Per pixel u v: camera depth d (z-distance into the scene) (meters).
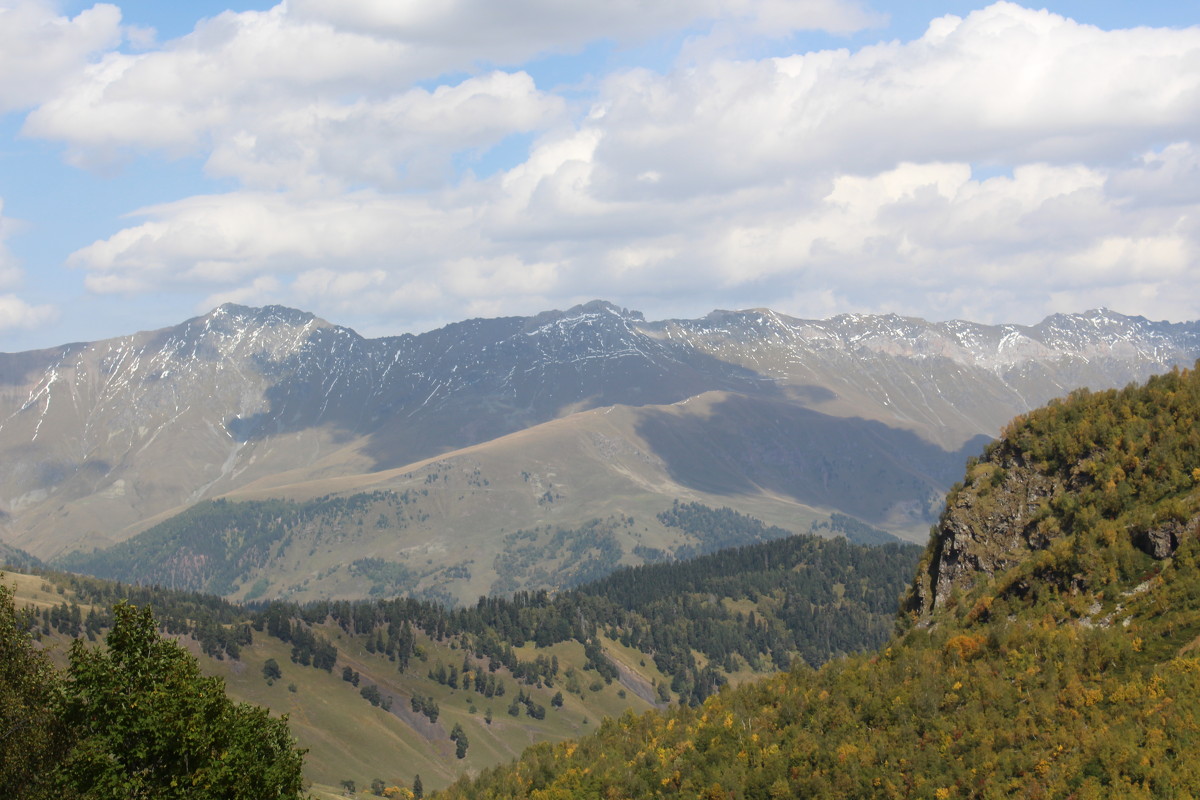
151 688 82.44
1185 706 120.12
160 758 80.75
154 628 87.31
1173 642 131.62
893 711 151.62
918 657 159.38
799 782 151.38
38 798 75.75
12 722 77.25
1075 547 153.50
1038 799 119.62
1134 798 110.25
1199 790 108.75
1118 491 155.38
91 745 77.75
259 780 82.88
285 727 92.62
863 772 143.62
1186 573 139.12
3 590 83.69
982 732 135.62
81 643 84.50
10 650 81.31
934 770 135.38
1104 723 124.12
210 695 84.38
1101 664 134.62
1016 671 143.12
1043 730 130.25
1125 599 143.12
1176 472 152.38
